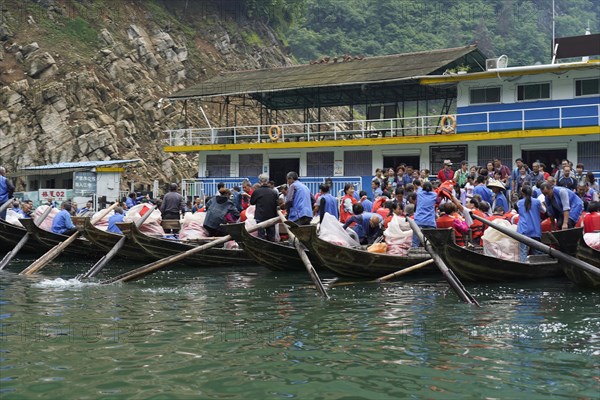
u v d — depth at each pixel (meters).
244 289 13.82
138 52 57.19
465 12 105.75
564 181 18.59
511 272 14.27
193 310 11.34
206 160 32.72
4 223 20.27
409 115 74.38
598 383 7.20
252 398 6.76
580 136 25.16
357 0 97.06
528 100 26.42
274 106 36.47
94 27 56.84
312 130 57.16
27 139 45.88
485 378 7.39
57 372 7.57
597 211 14.27
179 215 20.83
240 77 35.97
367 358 8.20
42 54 49.97
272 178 31.33
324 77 32.00
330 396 6.82
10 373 7.53
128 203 25.34
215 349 8.62
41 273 16.83
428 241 13.20
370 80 29.36
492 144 26.75
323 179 29.50
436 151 27.80
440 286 14.06
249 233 15.59
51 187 38.19
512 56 100.75
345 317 10.69
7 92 47.28
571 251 12.49
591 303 11.82
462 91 27.59
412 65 30.67
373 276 15.24
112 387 7.06
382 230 17.20
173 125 52.50
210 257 18.05
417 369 7.73
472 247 15.35
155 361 8.03
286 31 78.94
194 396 6.81
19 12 54.22
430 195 15.70
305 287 14.11
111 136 47.03
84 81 49.41
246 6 71.00
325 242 14.11
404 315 10.84
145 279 15.50
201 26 65.56
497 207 15.42
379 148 28.95
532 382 7.24
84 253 20.27
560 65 24.95
